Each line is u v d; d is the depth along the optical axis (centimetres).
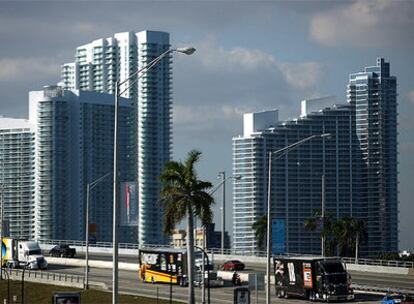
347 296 13238
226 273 16788
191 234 11612
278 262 14025
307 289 13450
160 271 15725
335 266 13275
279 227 14588
